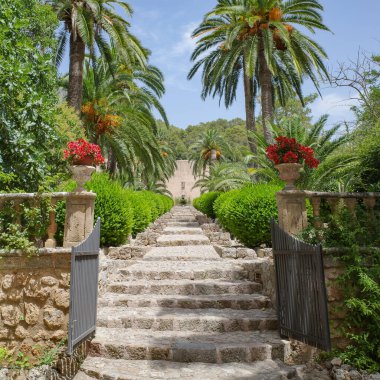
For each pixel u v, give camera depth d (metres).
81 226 4.87
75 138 9.64
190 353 4.14
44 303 4.59
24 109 6.01
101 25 12.73
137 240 10.83
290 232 4.91
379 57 8.43
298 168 5.10
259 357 4.20
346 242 4.66
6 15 6.41
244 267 6.71
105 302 5.53
